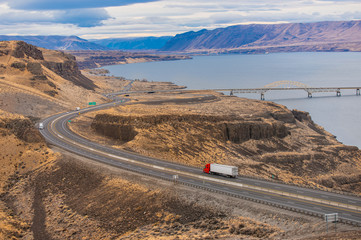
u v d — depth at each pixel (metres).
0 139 106.44
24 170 97.94
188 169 95.12
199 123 154.75
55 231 71.19
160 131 143.12
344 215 62.31
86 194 82.62
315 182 134.38
